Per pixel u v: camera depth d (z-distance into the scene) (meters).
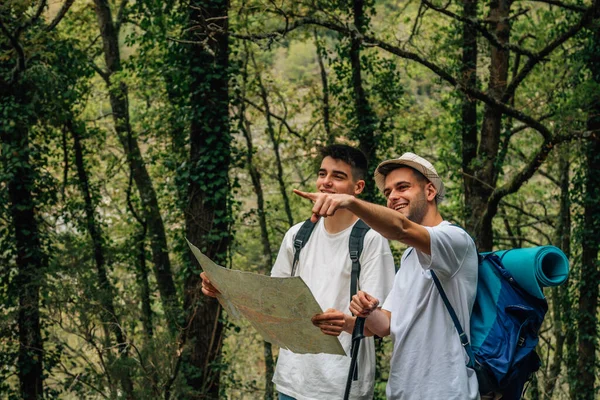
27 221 16.53
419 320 3.28
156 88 17.91
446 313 3.23
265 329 3.25
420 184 3.38
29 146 17.56
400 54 13.86
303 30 20.47
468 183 20.55
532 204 25.67
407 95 23.16
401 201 3.37
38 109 16.61
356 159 4.48
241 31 15.63
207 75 14.61
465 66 19.12
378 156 21.20
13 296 15.77
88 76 19.05
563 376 20.42
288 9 14.69
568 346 20.30
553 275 3.25
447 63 20.12
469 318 3.21
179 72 14.84
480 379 3.16
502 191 15.78
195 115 14.73
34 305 14.88
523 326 3.19
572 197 19.33
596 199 18.91
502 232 27.62
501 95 17.70
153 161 18.17
